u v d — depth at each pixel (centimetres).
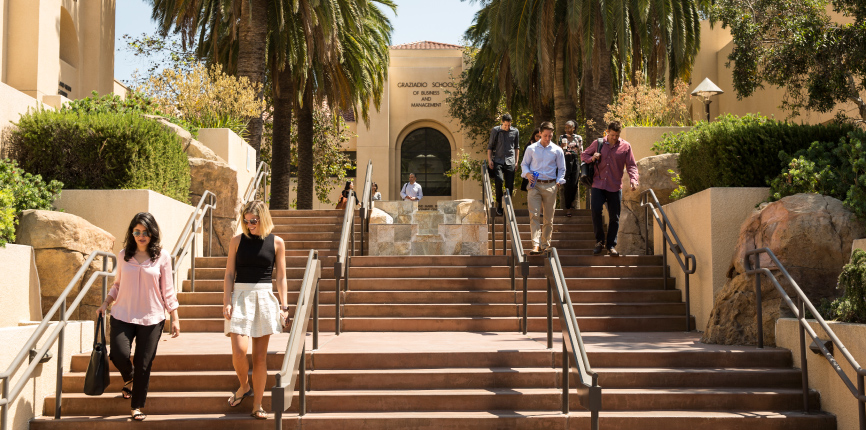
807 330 578
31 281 699
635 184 958
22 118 878
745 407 589
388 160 3034
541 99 2005
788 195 761
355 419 563
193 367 645
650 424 559
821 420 561
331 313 887
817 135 841
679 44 1558
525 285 805
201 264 1009
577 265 991
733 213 796
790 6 1231
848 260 683
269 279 564
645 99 1283
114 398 592
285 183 1986
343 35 1936
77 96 1816
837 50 1088
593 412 462
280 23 1623
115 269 721
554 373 622
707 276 805
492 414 573
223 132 1177
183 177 1034
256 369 556
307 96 2138
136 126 887
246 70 1583
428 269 982
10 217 675
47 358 584
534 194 997
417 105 3133
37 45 1545
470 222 1370
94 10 1869
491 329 840
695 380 617
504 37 1617
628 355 645
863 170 723
